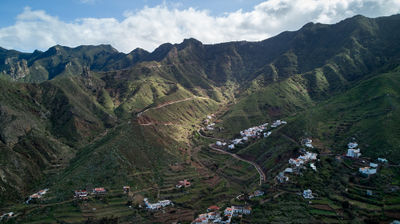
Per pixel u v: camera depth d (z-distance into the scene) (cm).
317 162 18462
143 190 19438
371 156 18488
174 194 19262
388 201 13600
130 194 18575
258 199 15838
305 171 17500
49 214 16138
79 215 16112
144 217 16425
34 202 17388
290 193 15600
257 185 18500
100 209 16812
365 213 12962
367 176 16050
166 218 16350
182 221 15888
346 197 14638
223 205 16812
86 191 18162
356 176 16400
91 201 17412
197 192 19762
